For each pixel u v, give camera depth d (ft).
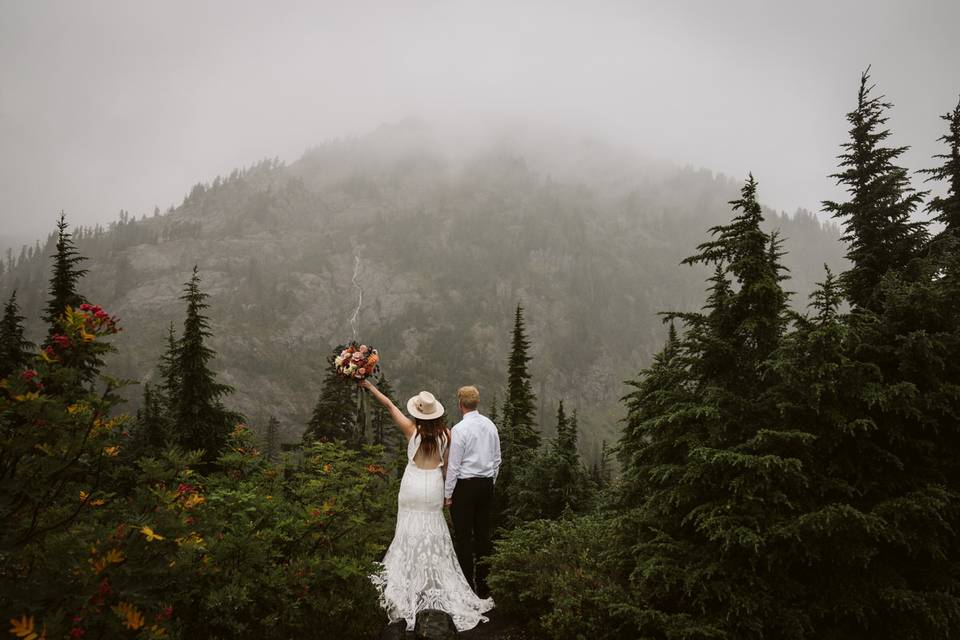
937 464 14.87
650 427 17.26
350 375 17.13
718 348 17.16
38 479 8.96
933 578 14.03
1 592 8.10
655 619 13.99
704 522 14.17
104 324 10.27
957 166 31.68
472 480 16.88
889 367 15.92
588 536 20.12
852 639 13.88
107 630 8.62
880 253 28.17
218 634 11.88
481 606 16.47
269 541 13.83
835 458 15.05
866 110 30.55
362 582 14.87
